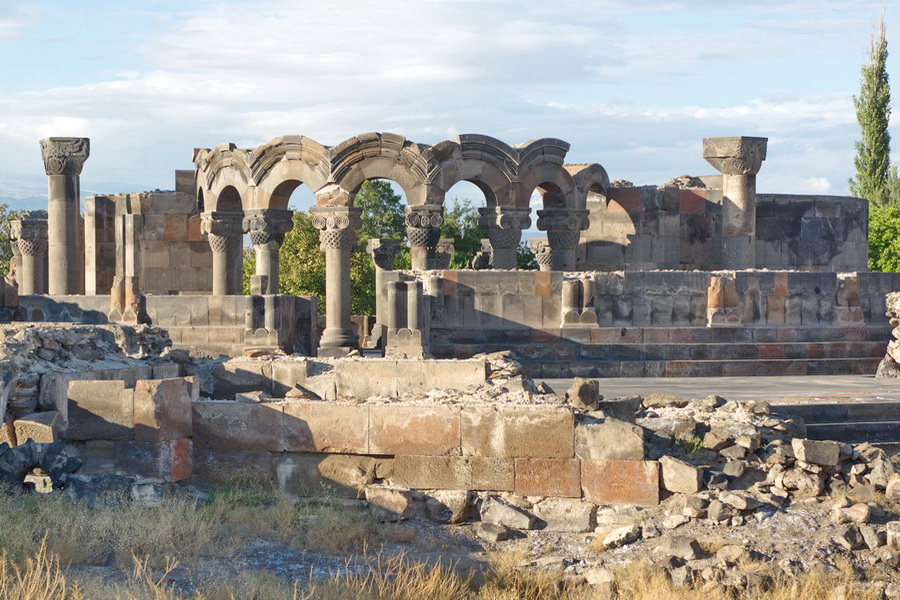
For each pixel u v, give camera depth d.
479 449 16.22
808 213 40.59
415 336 26.05
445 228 73.19
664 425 16.48
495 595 13.21
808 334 28.42
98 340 19.81
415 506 16.19
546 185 36.88
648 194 39.34
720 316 27.97
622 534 14.87
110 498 15.52
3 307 28.80
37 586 11.40
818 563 13.80
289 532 15.09
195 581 12.77
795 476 15.58
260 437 16.94
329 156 31.55
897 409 20.23
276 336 27.06
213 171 36.06
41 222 44.44
